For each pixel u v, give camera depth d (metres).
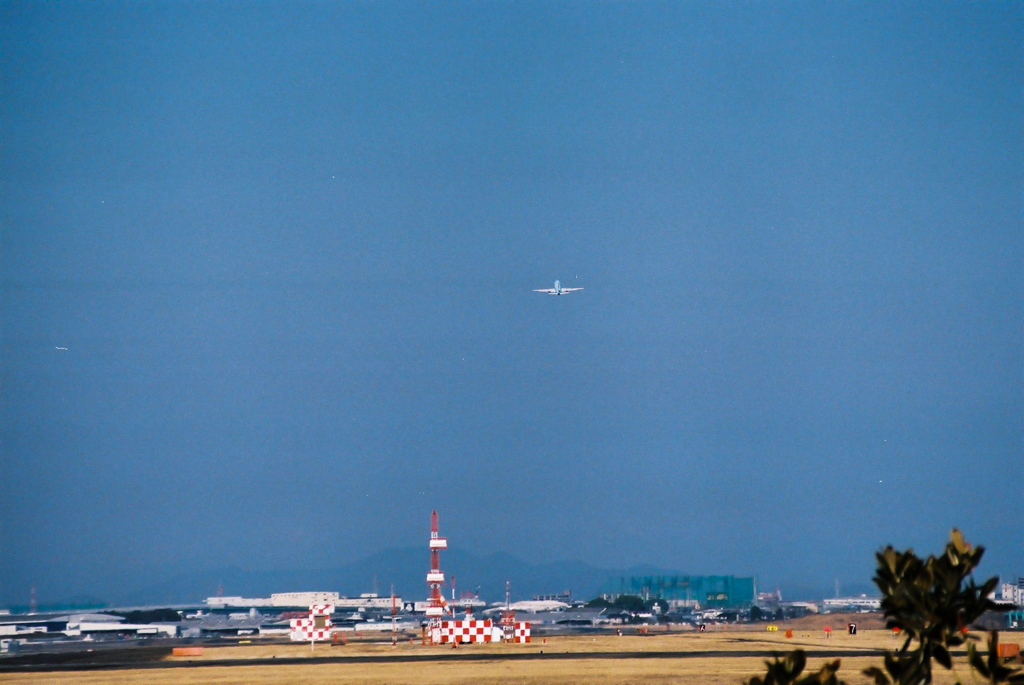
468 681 178.88
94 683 187.88
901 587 52.06
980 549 51.19
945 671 178.25
